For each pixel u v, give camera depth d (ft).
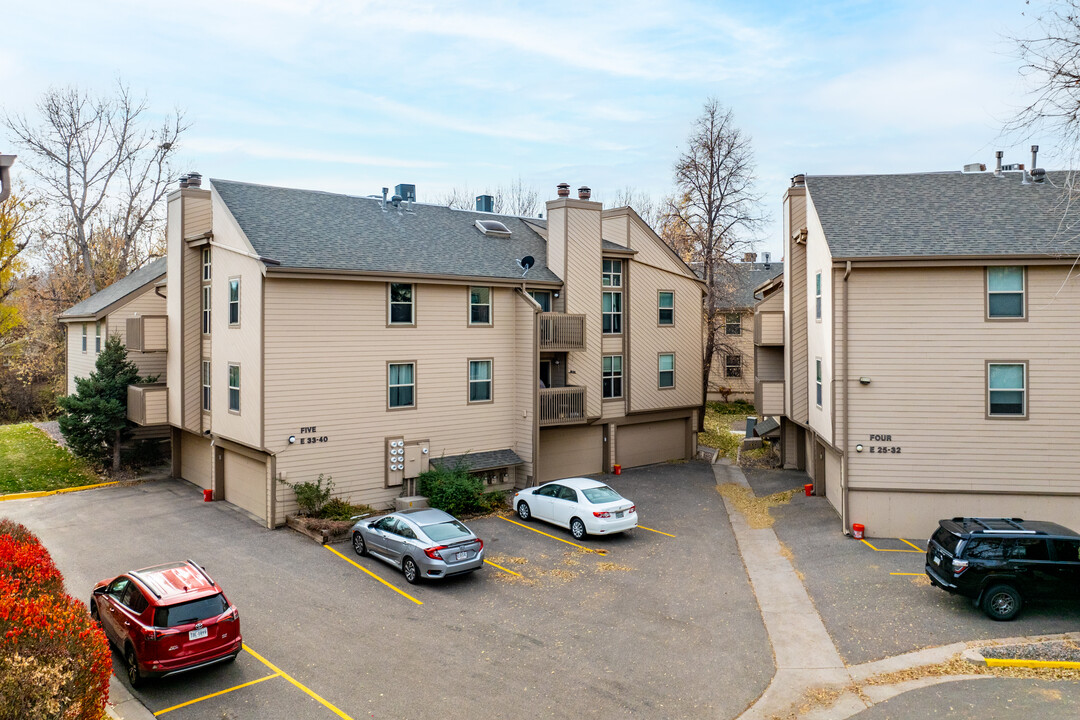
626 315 89.76
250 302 63.41
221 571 51.98
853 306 59.26
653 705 33.45
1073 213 59.67
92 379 83.71
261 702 33.47
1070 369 56.54
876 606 44.93
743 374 152.97
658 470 91.45
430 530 50.80
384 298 68.95
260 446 62.23
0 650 24.17
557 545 59.67
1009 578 42.04
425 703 33.53
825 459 74.02
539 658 38.45
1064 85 43.34
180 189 75.15
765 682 35.70
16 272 126.21
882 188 67.92
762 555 56.65
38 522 65.05
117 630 35.78
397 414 70.23
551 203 83.66
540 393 78.38
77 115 129.49
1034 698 33.30
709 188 108.88
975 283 57.67
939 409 58.39
